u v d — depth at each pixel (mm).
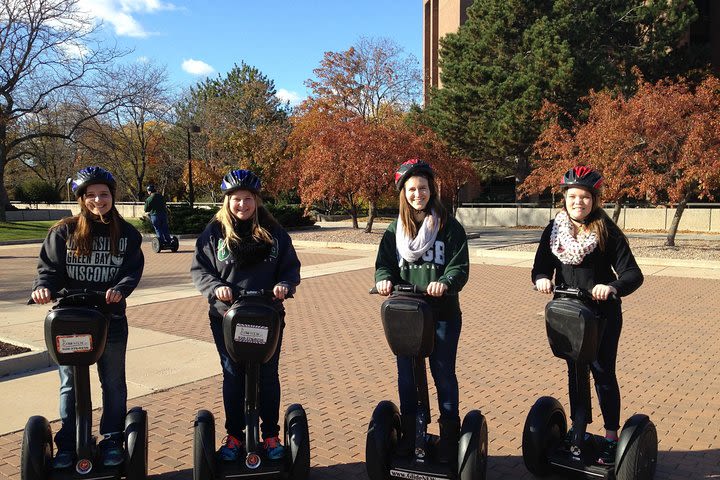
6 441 4383
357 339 7461
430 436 3639
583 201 3449
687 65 28000
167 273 13805
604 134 15727
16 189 49406
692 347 6883
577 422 3520
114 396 3584
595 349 3277
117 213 3590
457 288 3340
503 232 25938
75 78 27047
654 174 15148
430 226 3420
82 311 3143
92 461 3293
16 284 12195
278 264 3625
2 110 27094
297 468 3416
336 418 4824
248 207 3498
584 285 3527
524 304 9727
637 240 19422
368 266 14906
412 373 3502
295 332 7859
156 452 4223
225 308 3424
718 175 14383
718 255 15195
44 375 5969
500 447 4262
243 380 3576
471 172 26125
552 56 26109
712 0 34875
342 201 24500
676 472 3826
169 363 6402
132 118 41125
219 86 49031
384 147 19828
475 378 5816
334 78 35375
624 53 28703
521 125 26266
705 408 4938
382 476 3426
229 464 3430
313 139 21719
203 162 39312
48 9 25078
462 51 31219
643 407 4973
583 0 28188
